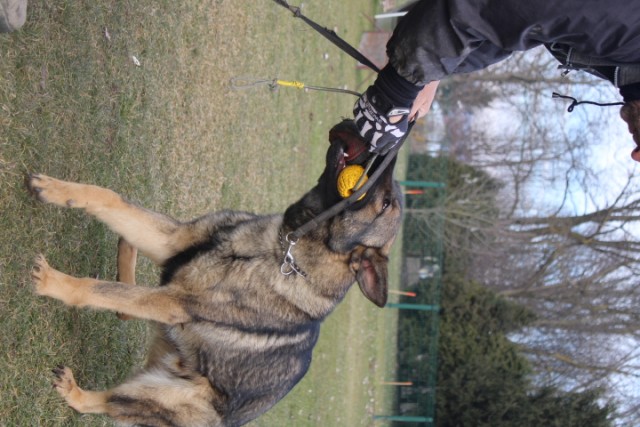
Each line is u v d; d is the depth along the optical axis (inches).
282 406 348.5
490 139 881.5
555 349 788.6
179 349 156.1
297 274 154.5
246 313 151.6
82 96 166.1
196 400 155.2
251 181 317.7
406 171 743.1
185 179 239.8
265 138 339.9
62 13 156.3
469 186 852.0
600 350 783.7
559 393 706.8
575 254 812.0
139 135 201.3
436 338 674.2
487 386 699.4
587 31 97.7
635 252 778.8
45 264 137.3
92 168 170.9
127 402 149.8
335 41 134.3
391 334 676.7
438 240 717.3
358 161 143.3
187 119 242.1
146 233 150.9
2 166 133.0
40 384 146.3
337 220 151.1
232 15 291.9
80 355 163.3
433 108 782.5
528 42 104.0
